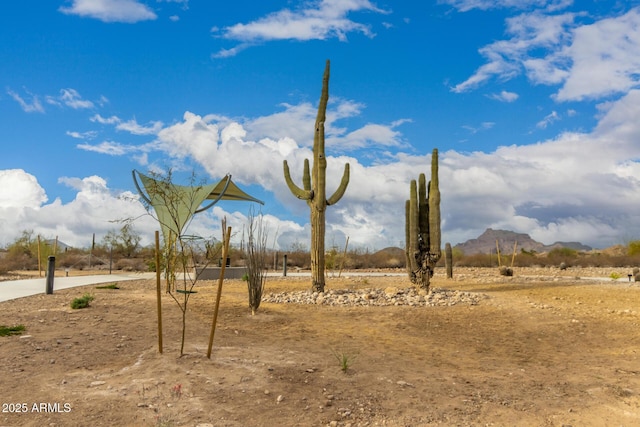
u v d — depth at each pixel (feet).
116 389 18.44
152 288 53.57
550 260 127.03
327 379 20.85
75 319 31.27
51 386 18.75
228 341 26.84
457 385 21.09
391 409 18.02
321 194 50.03
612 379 22.72
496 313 39.81
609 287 61.26
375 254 131.64
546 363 25.96
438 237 49.90
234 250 88.89
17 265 94.12
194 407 17.13
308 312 39.24
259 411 17.28
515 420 17.46
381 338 30.68
